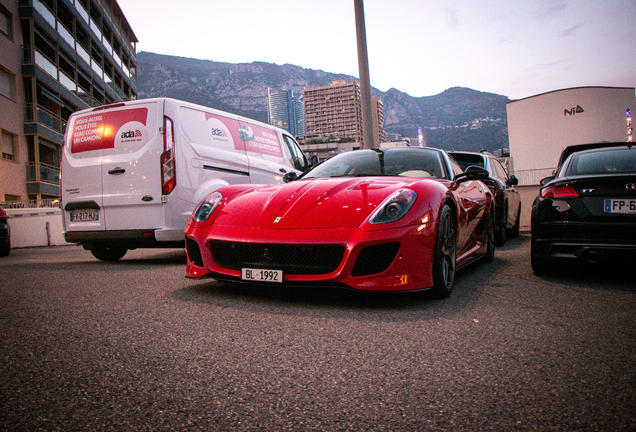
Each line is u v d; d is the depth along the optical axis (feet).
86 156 16.03
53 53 73.31
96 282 11.03
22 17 63.41
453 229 9.64
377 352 5.68
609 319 7.29
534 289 9.94
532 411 4.06
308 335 6.40
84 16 86.17
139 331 6.61
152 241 15.12
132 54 125.70
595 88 128.26
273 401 4.29
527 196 31.94
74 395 4.41
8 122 60.90
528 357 5.47
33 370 5.06
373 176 10.75
